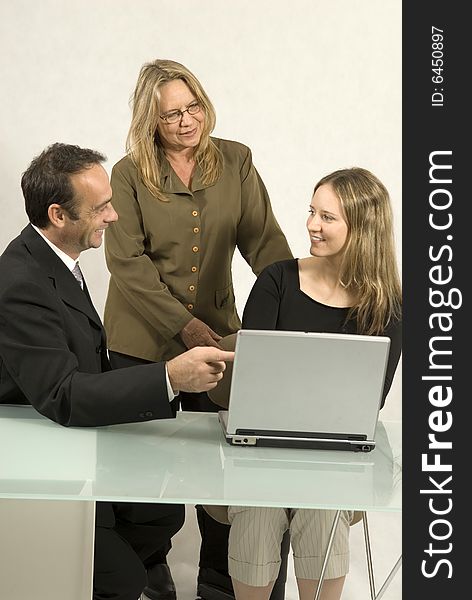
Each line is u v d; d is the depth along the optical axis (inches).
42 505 102.6
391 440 110.3
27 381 106.8
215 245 148.2
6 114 200.2
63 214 109.8
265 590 115.3
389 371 119.0
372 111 205.2
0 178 201.0
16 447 100.7
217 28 201.3
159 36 200.7
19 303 107.3
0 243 202.2
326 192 116.6
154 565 145.6
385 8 202.7
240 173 150.5
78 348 111.0
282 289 120.8
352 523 120.6
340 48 203.2
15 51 199.0
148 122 142.0
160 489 91.5
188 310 148.7
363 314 117.8
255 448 104.3
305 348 99.4
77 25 199.5
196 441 105.4
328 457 102.7
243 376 100.6
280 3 201.5
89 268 204.5
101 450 101.1
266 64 202.8
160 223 144.9
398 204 203.3
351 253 116.4
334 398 102.4
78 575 102.7
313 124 204.7
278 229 154.5
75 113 201.2
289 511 117.9
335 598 116.3
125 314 150.0
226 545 139.6
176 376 103.3
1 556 102.1
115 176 145.9
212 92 202.8
